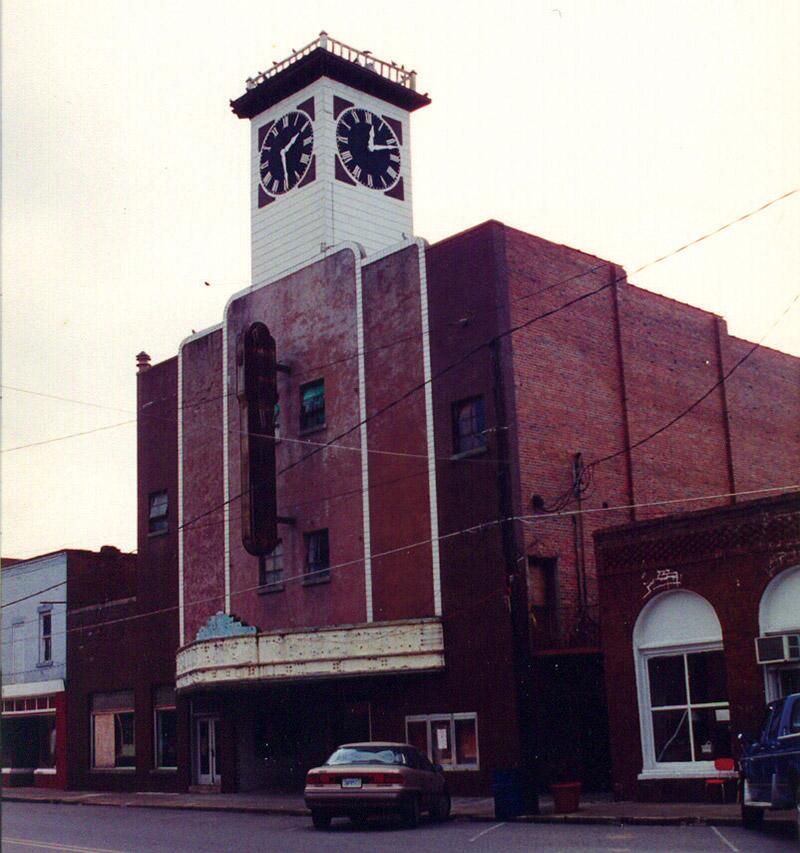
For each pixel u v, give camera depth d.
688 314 35.06
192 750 35.28
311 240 36.00
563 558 27.94
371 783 19.86
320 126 36.50
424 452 29.09
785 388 38.78
